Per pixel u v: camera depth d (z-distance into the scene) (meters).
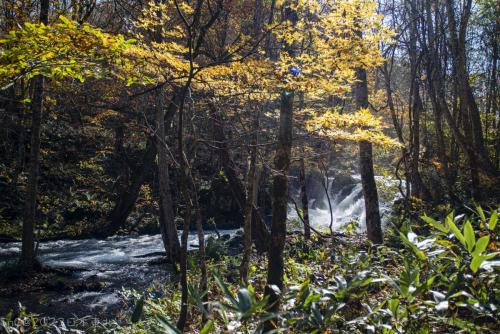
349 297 3.54
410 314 3.23
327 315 3.09
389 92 15.78
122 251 16.83
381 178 20.84
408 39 18.44
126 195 20.19
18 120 19.41
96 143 23.31
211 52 9.34
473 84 26.52
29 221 11.82
